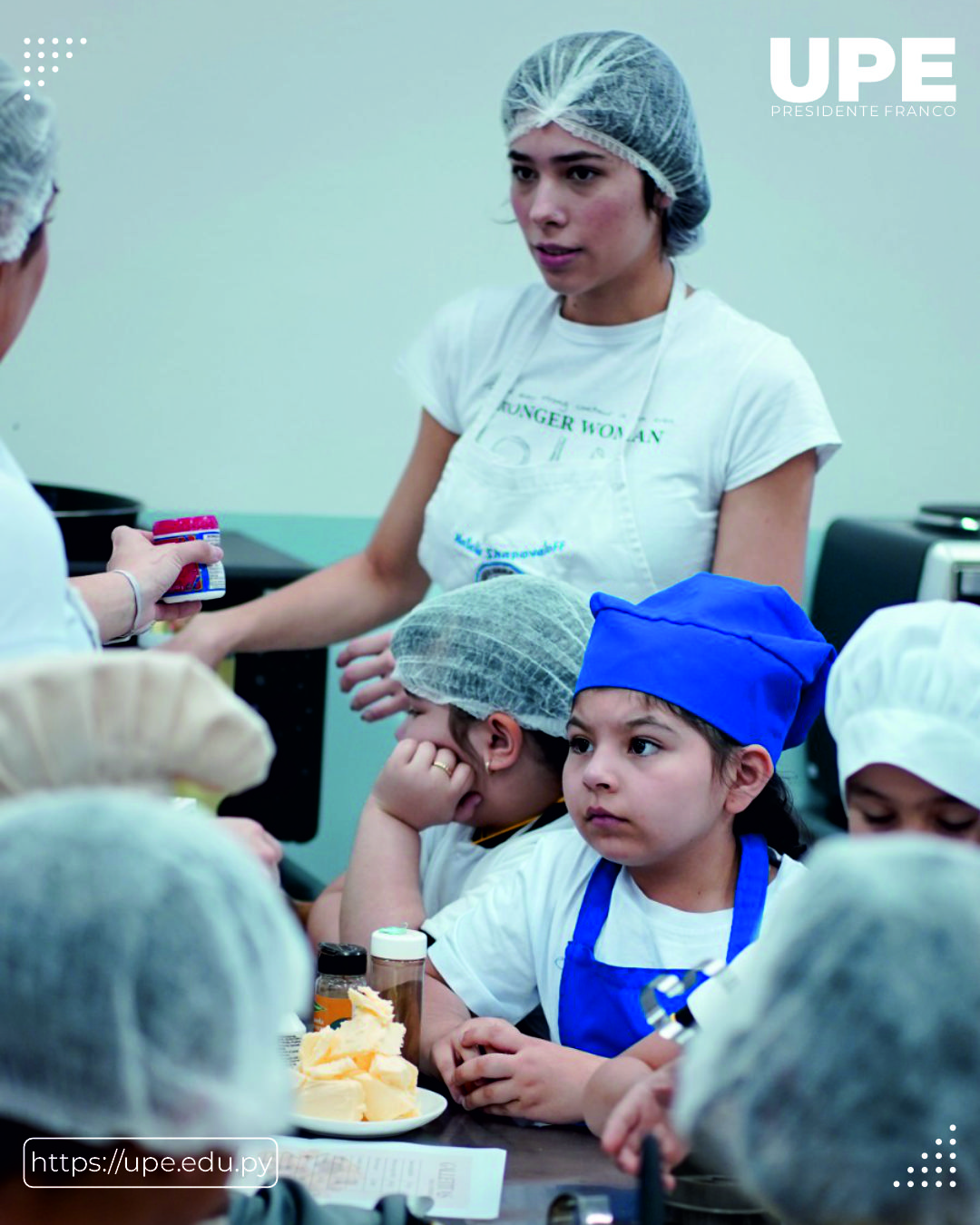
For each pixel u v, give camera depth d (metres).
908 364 5.94
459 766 3.14
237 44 5.38
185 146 5.39
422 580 4.21
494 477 3.72
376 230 5.57
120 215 5.39
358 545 5.75
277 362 5.59
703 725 2.60
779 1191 1.33
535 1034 2.86
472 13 5.49
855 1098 1.29
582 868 2.79
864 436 5.96
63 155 5.31
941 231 5.87
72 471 5.50
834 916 1.35
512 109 3.55
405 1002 2.61
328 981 2.64
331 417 5.66
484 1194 2.16
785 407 3.53
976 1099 1.28
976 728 2.10
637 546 3.56
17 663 1.42
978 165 5.85
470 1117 2.51
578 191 3.49
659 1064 2.34
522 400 3.79
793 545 3.59
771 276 5.82
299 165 5.48
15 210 2.05
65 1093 1.26
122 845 1.29
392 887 3.05
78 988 1.24
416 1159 2.28
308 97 5.45
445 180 5.58
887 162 5.80
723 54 5.64
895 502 6.02
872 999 1.30
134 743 1.44
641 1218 1.67
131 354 5.48
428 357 3.98
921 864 1.38
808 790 5.68
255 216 5.48
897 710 2.14
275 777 4.75
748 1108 1.34
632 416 3.63
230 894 1.31
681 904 2.68
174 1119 1.27
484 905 2.85
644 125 3.44
